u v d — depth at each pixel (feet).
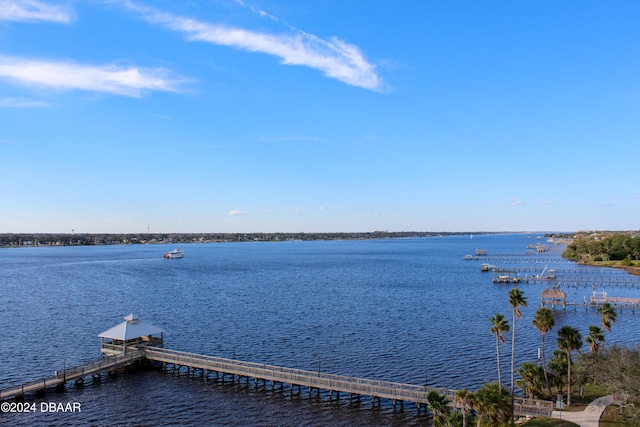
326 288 579.48
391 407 212.23
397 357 283.18
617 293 547.90
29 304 467.52
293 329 354.74
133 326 277.85
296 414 204.64
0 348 304.71
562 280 655.35
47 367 267.39
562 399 201.46
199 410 208.54
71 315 411.13
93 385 238.48
